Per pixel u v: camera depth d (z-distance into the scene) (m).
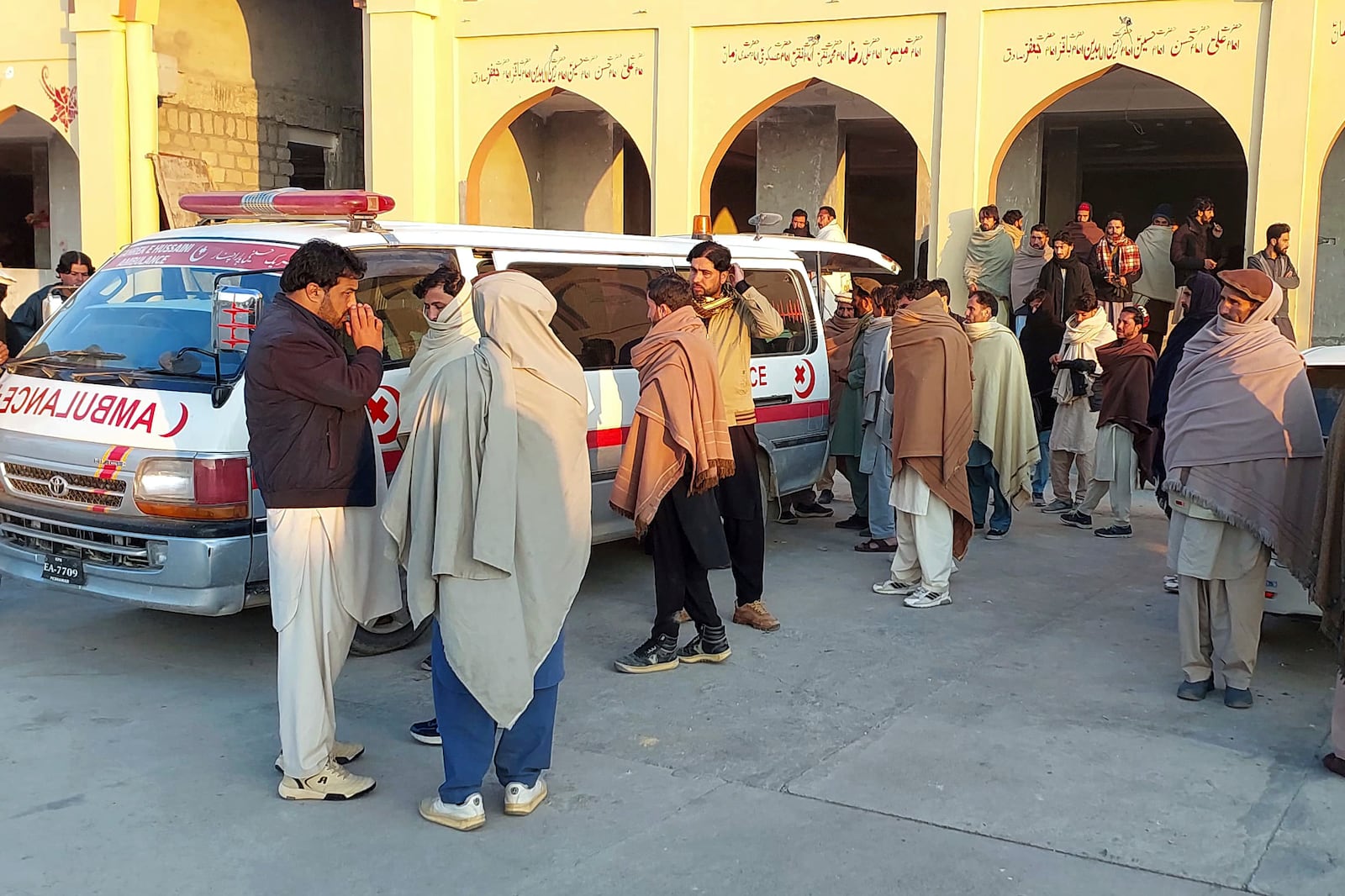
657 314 5.61
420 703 5.30
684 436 5.36
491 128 14.36
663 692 5.43
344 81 18.00
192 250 6.07
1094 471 9.09
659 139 13.62
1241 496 5.04
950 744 4.82
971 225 12.38
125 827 4.03
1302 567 5.05
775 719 5.10
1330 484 4.75
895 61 12.63
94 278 6.39
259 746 4.77
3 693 5.33
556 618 4.09
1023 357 9.18
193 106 15.48
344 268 4.20
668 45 13.47
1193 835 4.04
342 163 18.08
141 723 4.99
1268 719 5.16
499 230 6.64
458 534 3.88
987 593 7.24
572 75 13.96
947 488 6.73
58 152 17.94
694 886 3.67
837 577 7.60
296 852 3.87
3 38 15.45
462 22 14.27
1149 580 7.60
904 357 6.79
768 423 8.03
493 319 4.00
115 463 5.34
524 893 3.62
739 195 21.38
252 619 6.55
